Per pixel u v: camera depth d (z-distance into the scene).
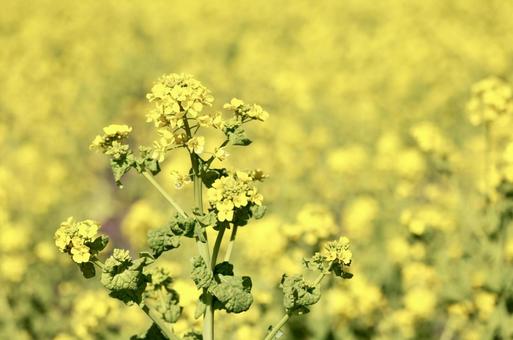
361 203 7.07
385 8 19.83
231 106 2.95
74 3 21.81
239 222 2.96
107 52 17.30
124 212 9.58
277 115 11.20
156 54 17.27
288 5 20.78
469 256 5.80
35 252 6.89
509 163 5.52
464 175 8.11
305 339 5.39
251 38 17.55
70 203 9.67
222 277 2.87
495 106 6.04
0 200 7.27
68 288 6.53
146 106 12.84
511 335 5.21
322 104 11.86
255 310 5.22
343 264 2.98
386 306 5.83
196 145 2.83
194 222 2.86
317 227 5.50
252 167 8.84
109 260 2.78
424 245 5.95
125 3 21.58
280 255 5.87
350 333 5.55
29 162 9.81
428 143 6.32
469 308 5.52
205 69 14.77
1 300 5.88
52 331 6.19
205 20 20.03
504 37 16.34
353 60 15.34
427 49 14.77
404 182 7.61
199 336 3.37
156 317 2.94
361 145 10.57
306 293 2.89
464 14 18.64
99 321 5.33
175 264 6.05
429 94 12.66
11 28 19.78
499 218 5.58
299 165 9.03
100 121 12.84
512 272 5.51
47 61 15.97
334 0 20.80
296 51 17.06
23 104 12.61
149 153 2.97
